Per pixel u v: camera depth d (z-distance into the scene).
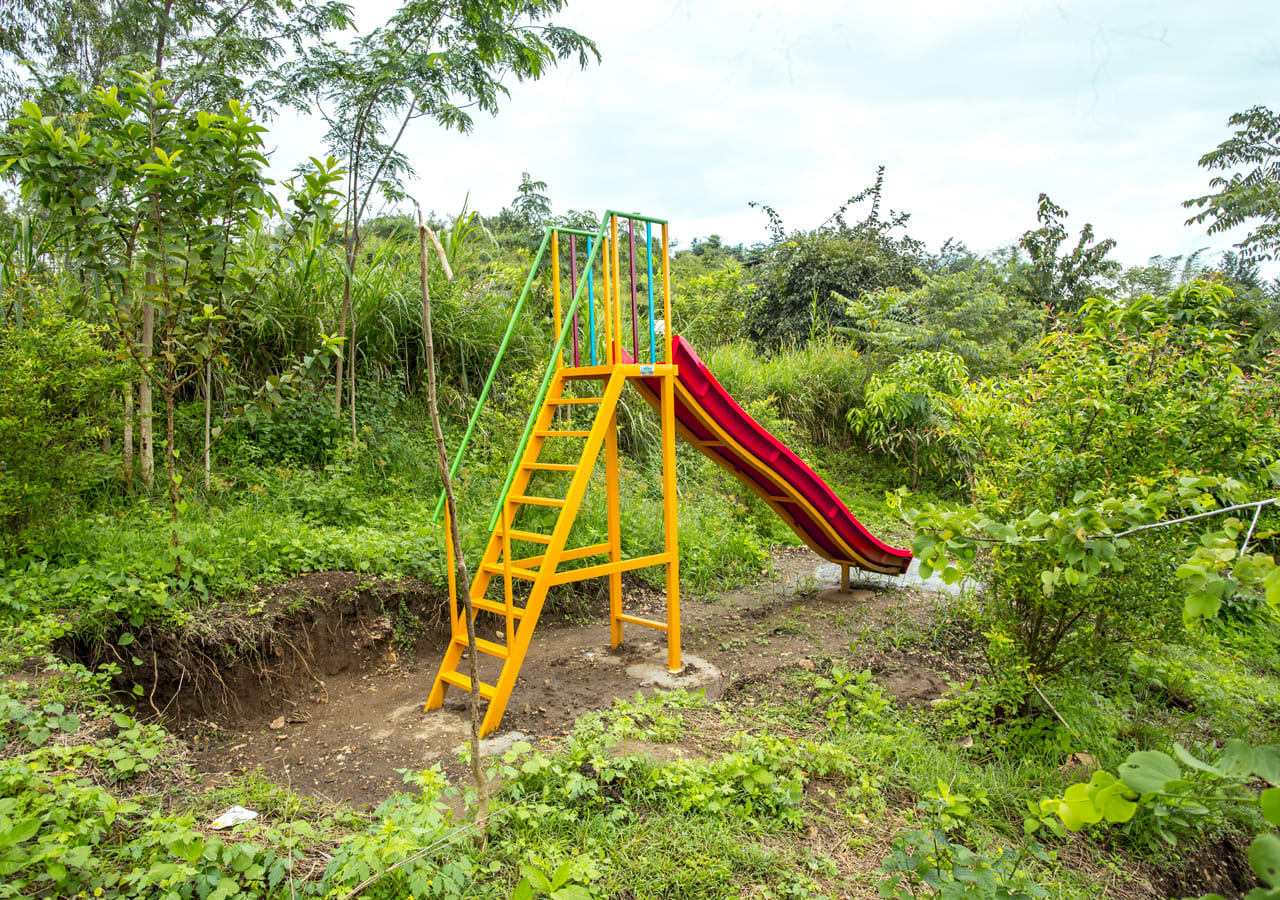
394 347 7.49
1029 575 3.71
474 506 6.34
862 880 2.62
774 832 2.86
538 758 2.82
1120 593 3.60
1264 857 1.14
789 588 6.77
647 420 9.12
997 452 4.24
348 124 6.67
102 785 2.72
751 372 10.89
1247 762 1.32
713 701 4.18
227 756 3.58
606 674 4.66
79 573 4.02
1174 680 4.55
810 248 14.38
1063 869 2.83
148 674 3.77
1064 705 3.93
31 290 4.95
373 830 2.55
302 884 2.33
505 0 6.71
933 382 8.39
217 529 4.81
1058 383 3.91
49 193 4.21
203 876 2.23
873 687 4.12
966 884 2.18
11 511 4.13
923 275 11.85
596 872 2.42
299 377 4.87
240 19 6.82
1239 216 12.05
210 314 4.11
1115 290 13.30
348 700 4.26
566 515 4.06
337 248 7.63
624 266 10.71
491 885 2.42
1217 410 3.57
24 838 1.97
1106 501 2.56
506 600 3.88
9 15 7.88
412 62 6.38
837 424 11.48
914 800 3.20
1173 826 3.01
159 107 4.30
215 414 6.42
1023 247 13.70
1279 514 3.19
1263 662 5.45
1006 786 3.29
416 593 4.96
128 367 4.90
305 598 4.44
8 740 2.80
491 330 8.25
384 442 6.90
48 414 4.41
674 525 4.72
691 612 6.00
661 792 3.00
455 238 8.20
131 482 5.28
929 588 6.78
